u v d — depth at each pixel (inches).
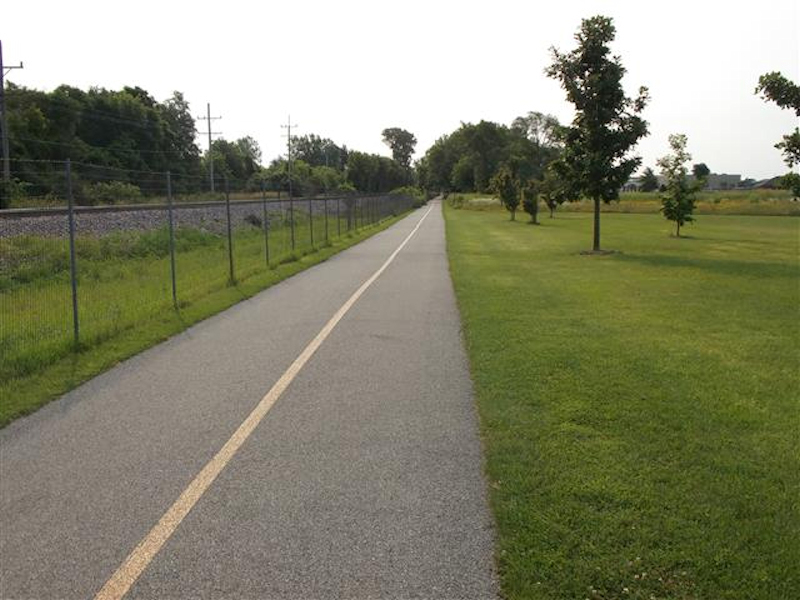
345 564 133.2
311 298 496.7
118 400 246.1
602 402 233.6
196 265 690.8
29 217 566.6
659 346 325.4
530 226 1678.2
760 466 178.2
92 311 420.8
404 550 138.2
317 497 163.6
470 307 446.0
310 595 123.3
